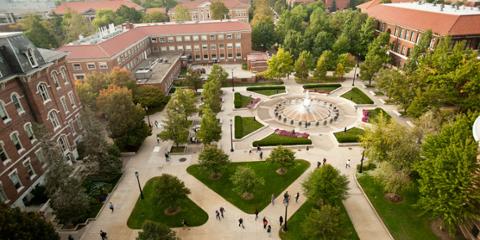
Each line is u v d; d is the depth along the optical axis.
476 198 24.97
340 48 83.94
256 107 62.06
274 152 39.91
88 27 110.44
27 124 38.03
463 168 25.48
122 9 130.25
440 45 54.22
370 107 59.78
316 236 27.64
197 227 32.88
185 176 41.62
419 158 32.72
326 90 68.44
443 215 27.56
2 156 34.09
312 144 47.72
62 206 31.22
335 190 31.59
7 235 24.16
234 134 51.38
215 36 93.38
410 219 32.47
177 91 50.56
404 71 62.84
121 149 47.97
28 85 37.19
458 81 44.25
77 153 47.53
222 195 37.62
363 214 33.78
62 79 45.12
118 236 32.16
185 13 132.12
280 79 77.12
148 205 36.38
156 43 94.31
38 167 39.66
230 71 87.44
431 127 38.88
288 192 37.59
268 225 31.69
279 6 179.75
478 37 60.69
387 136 34.34
